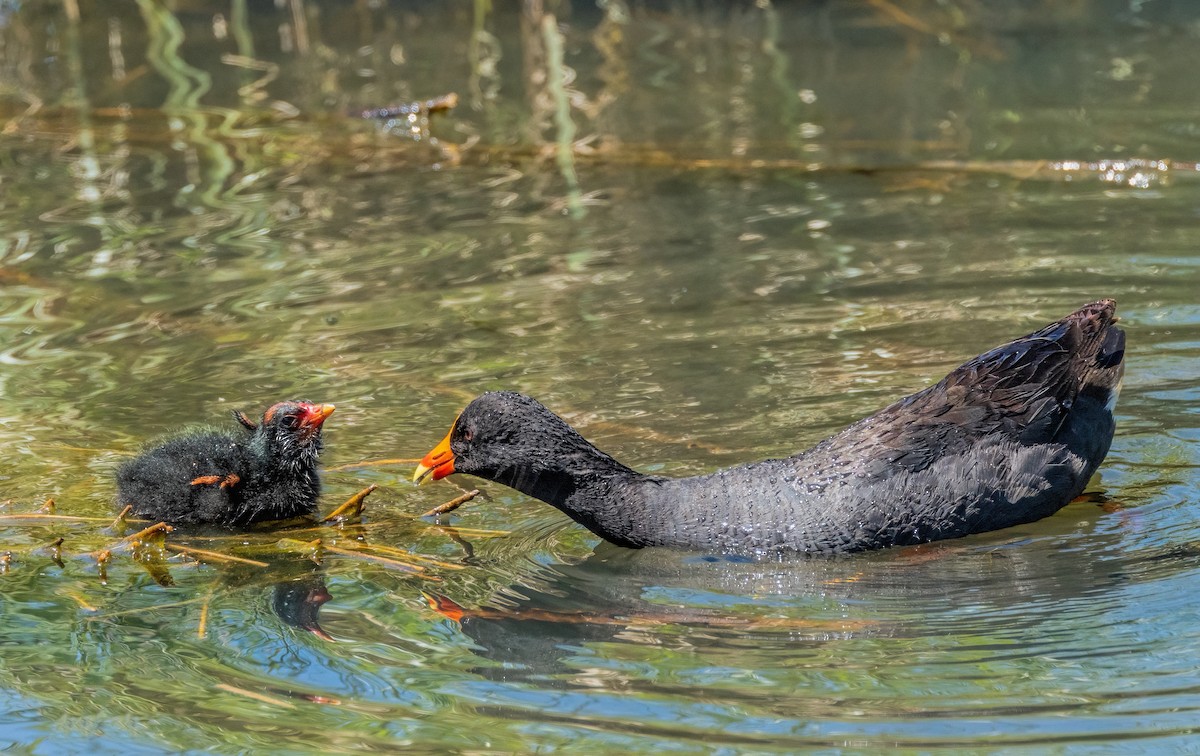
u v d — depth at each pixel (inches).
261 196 716.7
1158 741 287.3
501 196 709.3
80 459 460.8
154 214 692.1
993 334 522.3
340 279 605.0
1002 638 338.0
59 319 572.1
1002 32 962.7
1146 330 520.1
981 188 689.0
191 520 435.5
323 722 310.8
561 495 411.2
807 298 567.2
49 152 792.9
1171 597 354.9
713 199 692.1
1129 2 1007.6
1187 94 808.9
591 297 578.9
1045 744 288.2
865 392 482.9
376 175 746.2
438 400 493.4
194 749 301.9
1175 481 429.7
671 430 462.6
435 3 1068.5
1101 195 669.3
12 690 329.1
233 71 935.7
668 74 905.5
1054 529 410.0
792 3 1055.0
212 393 502.3
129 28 1046.4
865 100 834.8
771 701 310.8
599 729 302.0
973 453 408.8
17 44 1015.0
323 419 441.1
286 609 371.2
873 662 328.5
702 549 406.0
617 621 358.6
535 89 880.9
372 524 427.2
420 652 343.9
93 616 368.8
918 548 402.3
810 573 387.9
